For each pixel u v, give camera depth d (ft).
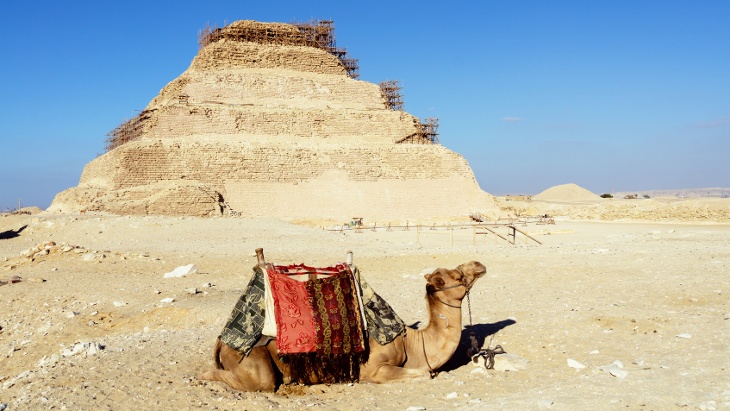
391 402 28.53
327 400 29.25
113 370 34.65
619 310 44.86
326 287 31.45
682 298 48.14
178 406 28.17
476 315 46.55
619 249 85.40
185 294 63.41
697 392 26.71
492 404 26.91
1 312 63.93
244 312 31.14
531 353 35.99
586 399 26.63
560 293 53.47
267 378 30.55
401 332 32.14
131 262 92.02
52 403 28.89
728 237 105.91
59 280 77.15
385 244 117.60
